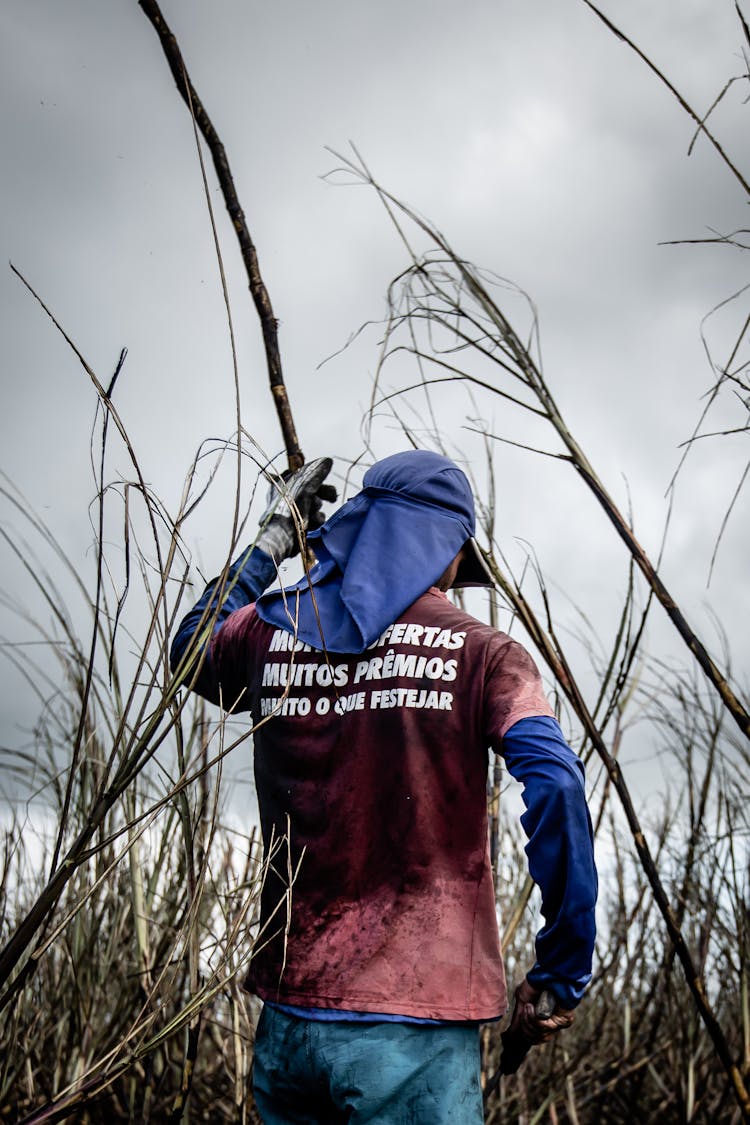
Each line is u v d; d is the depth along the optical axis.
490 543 2.27
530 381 2.15
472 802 1.72
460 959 1.68
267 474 1.97
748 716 1.98
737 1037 3.43
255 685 1.91
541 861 1.63
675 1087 3.53
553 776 1.61
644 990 3.71
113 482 1.64
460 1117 1.64
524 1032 1.76
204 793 2.24
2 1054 2.42
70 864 1.55
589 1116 3.71
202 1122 2.87
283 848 1.80
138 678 1.61
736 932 3.12
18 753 2.56
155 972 2.42
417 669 1.76
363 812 1.74
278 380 2.32
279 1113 1.76
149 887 2.53
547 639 2.16
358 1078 1.65
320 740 1.79
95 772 2.42
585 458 2.12
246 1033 2.41
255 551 2.14
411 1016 1.65
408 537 1.90
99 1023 2.66
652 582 2.07
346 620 1.84
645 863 2.17
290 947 1.75
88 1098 1.64
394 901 1.70
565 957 1.68
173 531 1.65
